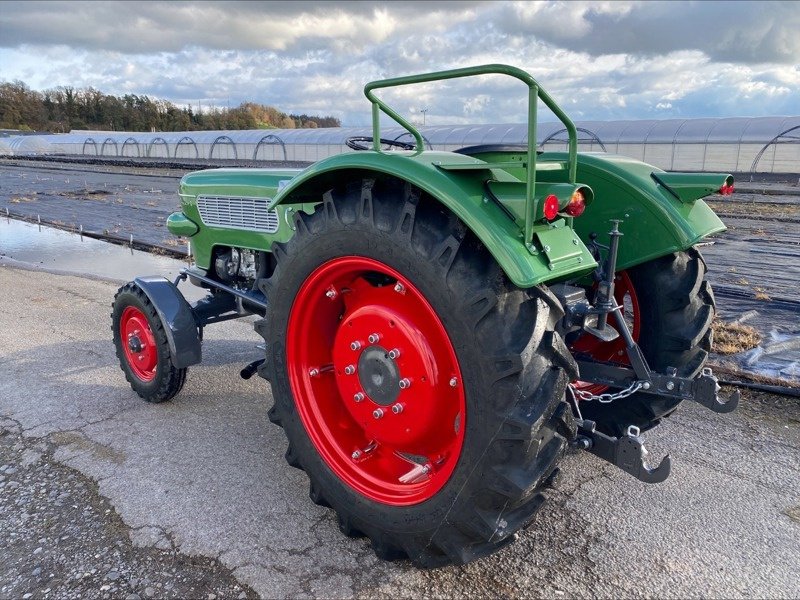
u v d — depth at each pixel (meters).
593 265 2.05
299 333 2.54
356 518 2.36
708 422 3.49
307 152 32.00
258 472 3.00
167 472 3.00
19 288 6.77
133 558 2.39
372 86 2.24
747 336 4.91
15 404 3.78
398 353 2.23
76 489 2.86
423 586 2.24
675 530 2.54
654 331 2.86
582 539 2.48
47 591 2.22
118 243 10.03
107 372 4.32
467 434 1.97
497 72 1.83
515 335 1.88
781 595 2.19
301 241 2.38
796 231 10.45
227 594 2.20
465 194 1.92
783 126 21.69
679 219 2.71
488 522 1.99
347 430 2.60
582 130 25.20
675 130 23.70
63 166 31.36
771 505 2.71
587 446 2.29
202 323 3.84
